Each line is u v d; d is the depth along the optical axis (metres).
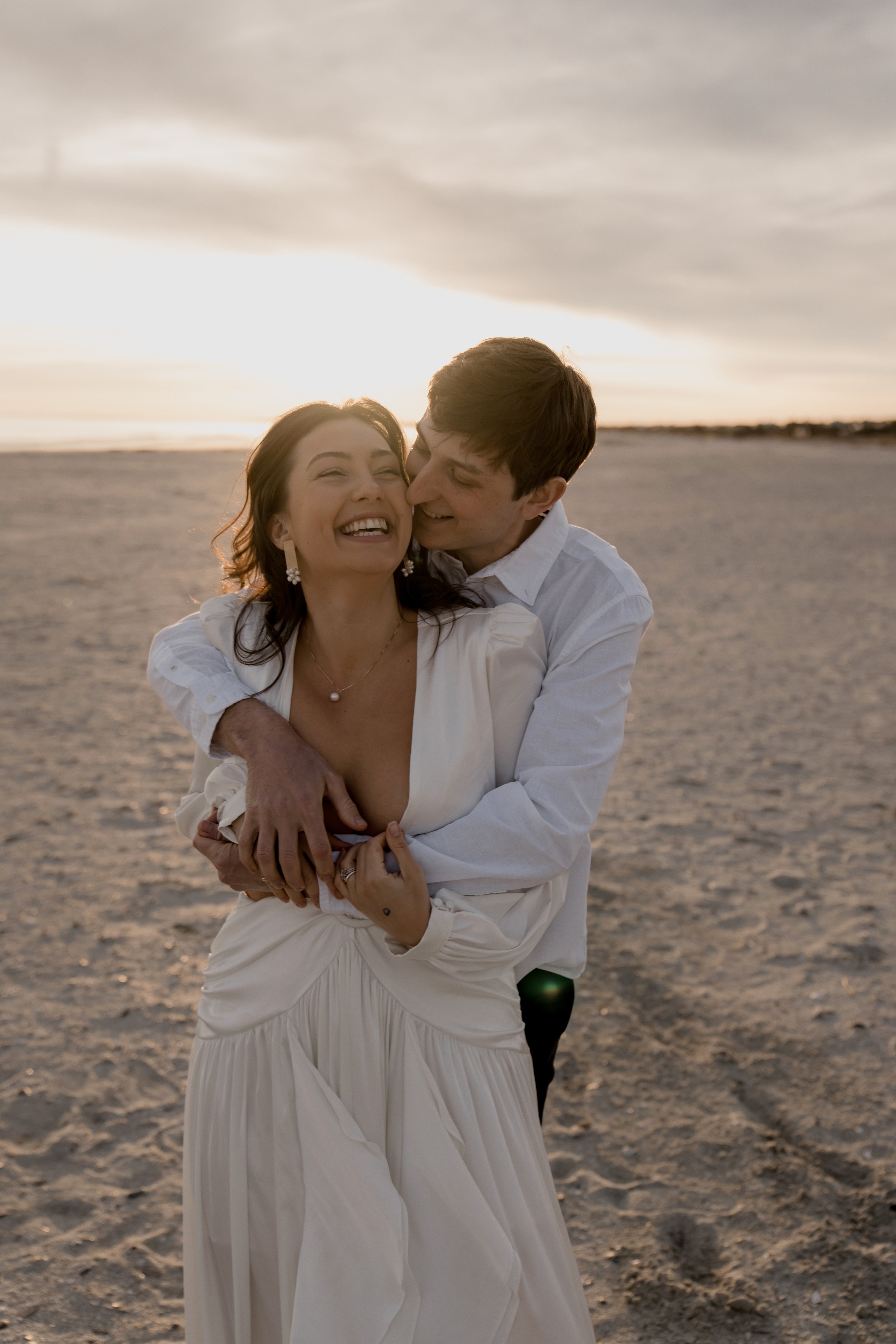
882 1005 3.51
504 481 1.73
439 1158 1.60
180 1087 3.02
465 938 1.58
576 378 1.76
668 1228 2.54
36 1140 2.79
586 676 1.73
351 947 1.65
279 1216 1.64
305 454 1.61
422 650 1.71
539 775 1.67
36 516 18.69
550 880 1.75
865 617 10.95
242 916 1.75
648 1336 2.22
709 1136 2.86
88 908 4.08
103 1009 3.39
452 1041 1.65
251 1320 1.69
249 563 1.82
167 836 4.82
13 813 5.05
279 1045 1.65
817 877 4.52
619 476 34.47
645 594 1.84
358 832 1.67
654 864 4.63
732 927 4.05
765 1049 3.26
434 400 1.72
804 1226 2.54
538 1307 1.65
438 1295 1.58
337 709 1.73
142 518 18.67
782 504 24.20
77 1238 2.45
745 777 5.87
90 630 9.37
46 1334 2.18
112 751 6.02
